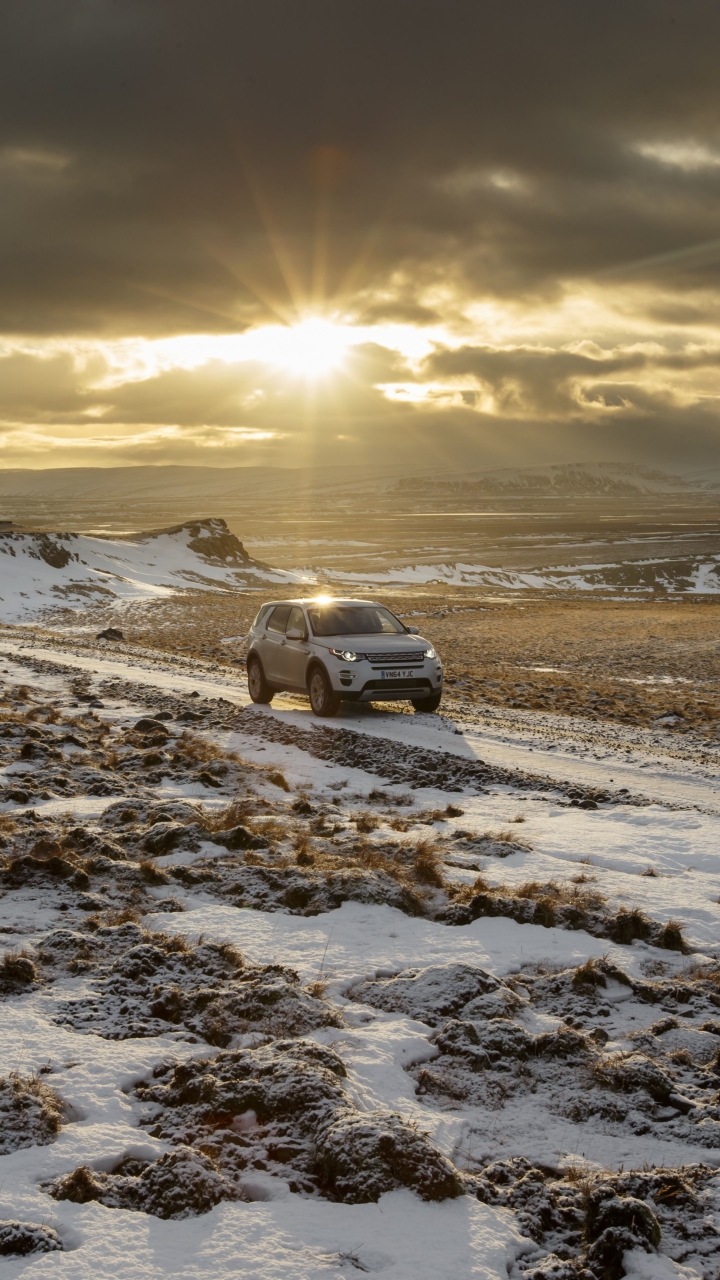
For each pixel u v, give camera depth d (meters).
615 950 6.15
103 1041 4.46
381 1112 3.67
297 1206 3.29
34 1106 3.75
